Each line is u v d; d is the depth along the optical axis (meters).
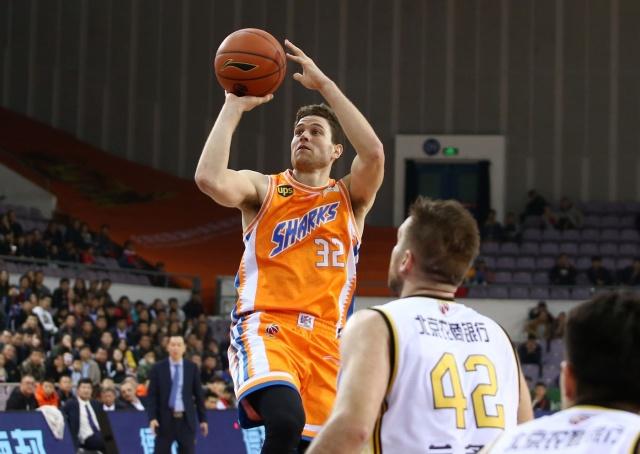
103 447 12.81
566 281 23.64
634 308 2.56
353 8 28.48
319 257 5.30
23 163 24.56
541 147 27.97
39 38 28.08
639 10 28.03
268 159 28.36
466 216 3.48
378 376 3.21
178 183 27.56
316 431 5.11
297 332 5.18
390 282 3.61
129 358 16.77
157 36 28.44
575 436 2.56
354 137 5.18
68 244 20.92
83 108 28.08
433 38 28.38
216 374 17.03
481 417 3.32
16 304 16.95
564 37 28.12
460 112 28.16
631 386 2.54
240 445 14.36
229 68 5.14
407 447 3.24
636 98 27.98
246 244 5.35
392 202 27.84
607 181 27.86
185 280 23.77
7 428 11.85
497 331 3.52
